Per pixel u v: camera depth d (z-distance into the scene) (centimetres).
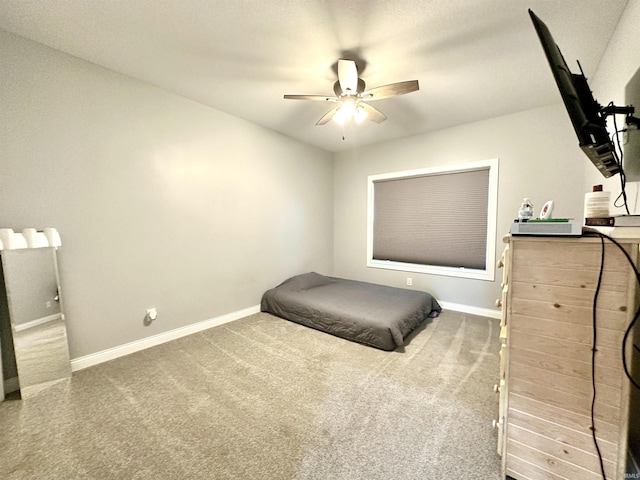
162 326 266
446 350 244
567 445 103
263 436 146
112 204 230
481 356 232
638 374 114
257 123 347
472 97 269
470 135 336
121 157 234
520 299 111
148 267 255
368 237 443
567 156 281
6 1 153
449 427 151
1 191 181
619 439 94
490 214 326
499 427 126
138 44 194
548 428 107
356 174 453
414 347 250
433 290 377
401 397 178
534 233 105
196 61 214
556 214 289
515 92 259
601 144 106
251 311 349
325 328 283
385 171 417
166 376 204
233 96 273
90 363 220
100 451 136
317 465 128
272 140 369
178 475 123
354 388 188
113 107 228
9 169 183
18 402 175
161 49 199
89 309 220
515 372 113
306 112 311
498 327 298
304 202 427
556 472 106
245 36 184
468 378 199
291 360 228
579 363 100
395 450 136
